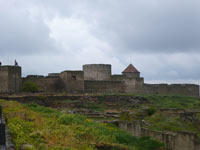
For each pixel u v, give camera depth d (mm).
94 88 65062
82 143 19297
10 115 21875
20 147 13664
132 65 84688
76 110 40969
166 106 50219
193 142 22297
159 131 26234
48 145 16094
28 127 19000
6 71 52594
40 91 57406
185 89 78062
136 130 29016
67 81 59656
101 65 71438
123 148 21031
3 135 11516
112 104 49281
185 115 35031
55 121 23906
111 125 31719
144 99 55969
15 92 49656
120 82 68125
